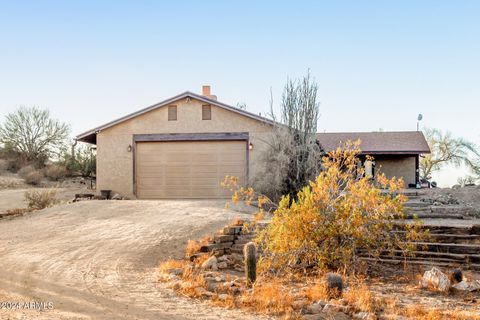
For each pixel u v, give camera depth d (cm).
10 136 3869
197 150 2284
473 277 989
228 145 2272
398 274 1038
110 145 2330
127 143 2319
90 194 2277
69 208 1792
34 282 898
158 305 776
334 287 856
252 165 2233
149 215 1616
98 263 1086
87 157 3728
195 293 850
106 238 1323
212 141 2278
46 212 1752
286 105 2173
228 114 2266
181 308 763
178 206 1777
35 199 2039
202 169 2278
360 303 782
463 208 1506
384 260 1113
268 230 1142
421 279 948
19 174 3578
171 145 2300
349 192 1112
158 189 2297
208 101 2264
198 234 1352
